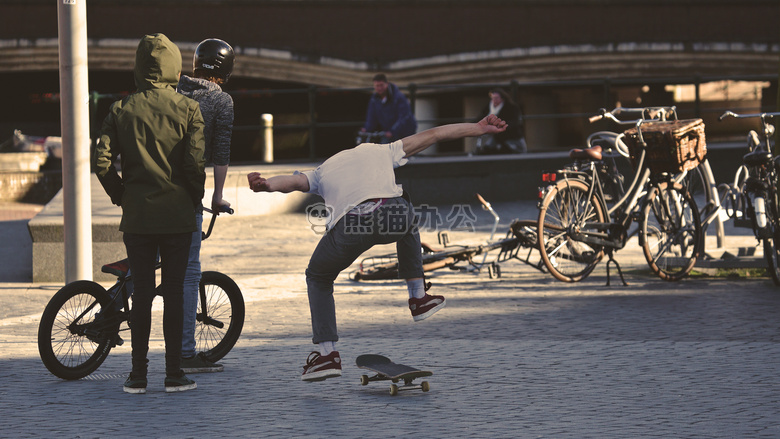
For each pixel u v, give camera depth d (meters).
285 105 52.94
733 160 23.34
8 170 32.53
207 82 8.53
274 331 10.28
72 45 11.45
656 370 8.48
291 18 46.16
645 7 46.47
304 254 15.32
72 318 8.36
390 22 46.38
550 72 46.91
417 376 7.73
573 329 10.19
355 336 9.95
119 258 13.28
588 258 13.07
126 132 7.73
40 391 7.95
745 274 13.45
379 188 7.63
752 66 47.06
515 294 12.17
